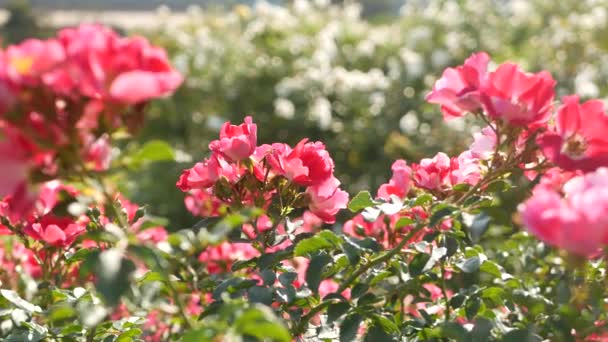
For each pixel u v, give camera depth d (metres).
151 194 4.62
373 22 7.04
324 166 1.58
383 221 1.65
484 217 1.57
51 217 1.57
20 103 1.26
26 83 1.26
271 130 4.98
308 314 1.49
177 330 1.73
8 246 1.83
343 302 1.48
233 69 5.29
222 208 1.59
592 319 1.50
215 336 1.29
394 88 4.88
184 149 5.02
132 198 4.44
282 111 4.90
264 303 1.46
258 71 5.20
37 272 1.85
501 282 1.60
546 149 1.43
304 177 1.56
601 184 1.34
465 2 5.75
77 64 1.26
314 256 1.47
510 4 6.01
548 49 5.38
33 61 1.26
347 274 1.62
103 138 1.32
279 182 1.58
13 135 1.28
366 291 1.49
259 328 1.27
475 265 1.50
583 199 1.29
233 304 1.28
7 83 1.26
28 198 1.31
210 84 5.18
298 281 1.75
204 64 5.28
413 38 5.38
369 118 4.81
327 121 4.80
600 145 1.44
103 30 1.30
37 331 1.51
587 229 1.29
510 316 1.62
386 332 1.48
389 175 4.55
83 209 1.36
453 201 1.61
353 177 4.70
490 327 1.43
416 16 5.97
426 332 1.50
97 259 1.29
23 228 1.62
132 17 13.45
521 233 1.76
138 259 1.34
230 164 1.58
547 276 1.73
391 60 5.27
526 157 1.50
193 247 1.40
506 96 1.48
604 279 1.50
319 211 1.60
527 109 1.48
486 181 1.53
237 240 1.57
